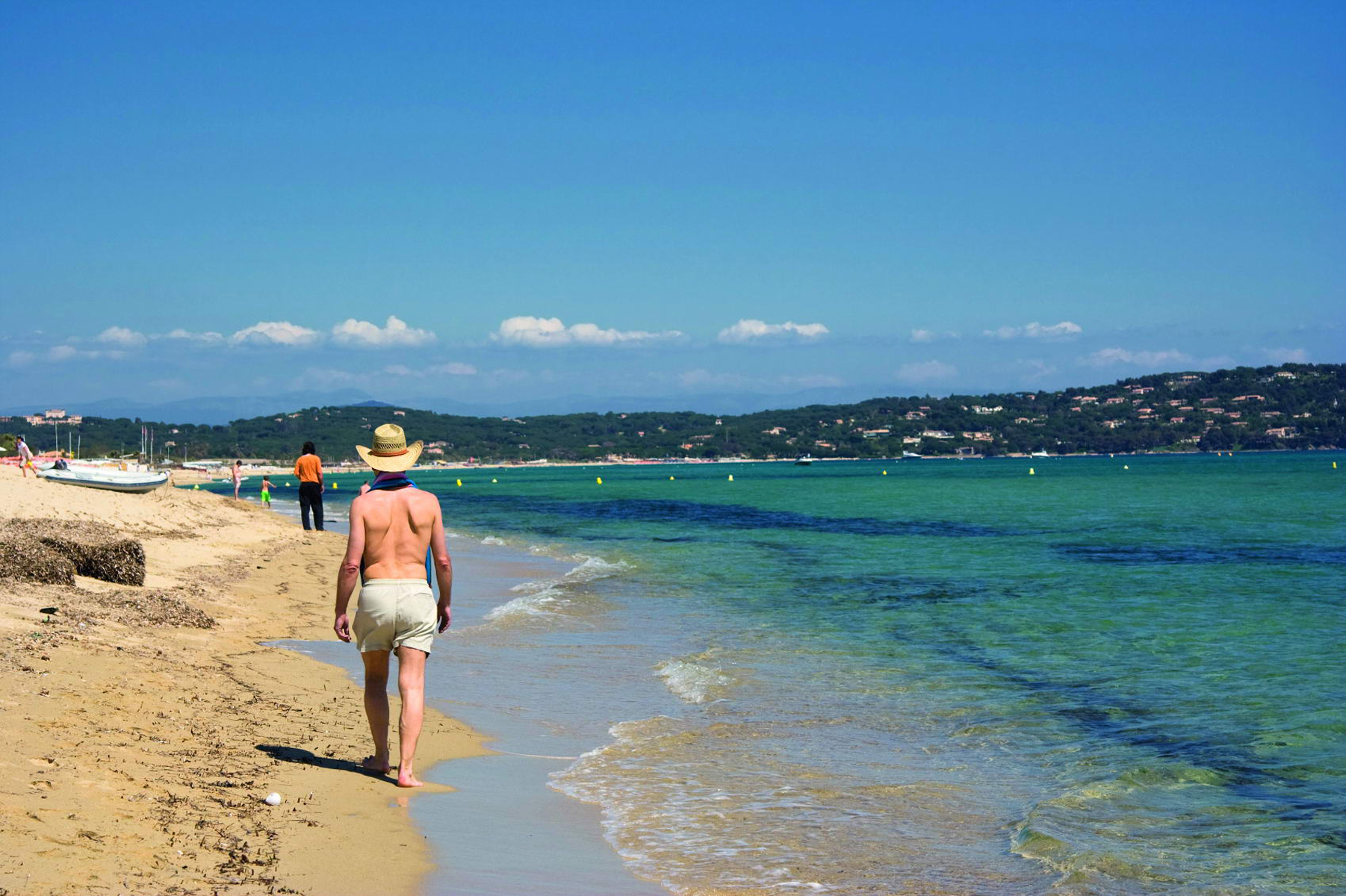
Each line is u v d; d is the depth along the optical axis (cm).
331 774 642
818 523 4059
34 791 500
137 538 2030
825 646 1252
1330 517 3956
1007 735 830
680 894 495
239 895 422
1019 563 2320
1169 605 1606
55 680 740
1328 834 597
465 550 2811
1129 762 753
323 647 1150
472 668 1116
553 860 532
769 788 686
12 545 1188
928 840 585
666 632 1357
